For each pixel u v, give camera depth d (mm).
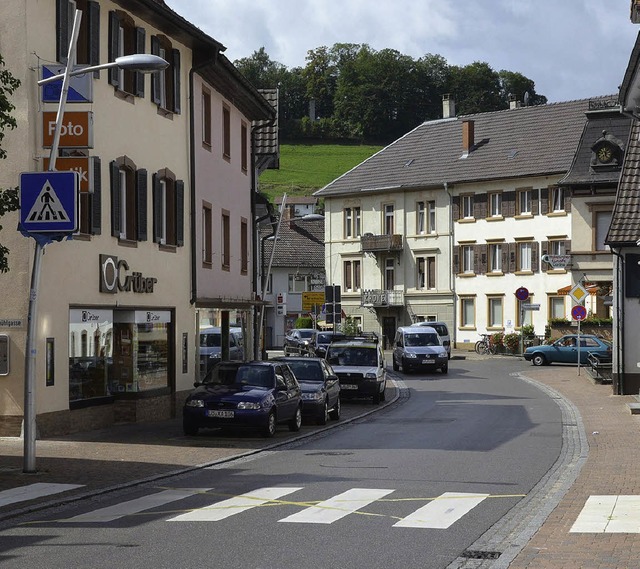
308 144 148000
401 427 25797
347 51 156500
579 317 44875
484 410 30469
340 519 12250
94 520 12219
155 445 21047
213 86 32938
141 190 26516
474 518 12359
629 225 33656
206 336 32000
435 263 74500
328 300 42781
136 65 16188
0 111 16172
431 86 142750
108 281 24375
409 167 77438
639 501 13320
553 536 10953
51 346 21969
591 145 62469
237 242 36406
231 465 18078
